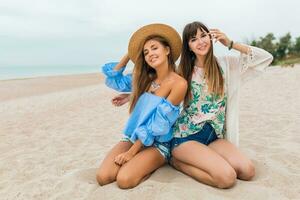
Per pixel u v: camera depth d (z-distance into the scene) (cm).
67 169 418
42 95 1477
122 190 312
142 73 352
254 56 351
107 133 618
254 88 1163
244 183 325
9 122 804
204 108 348
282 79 1359
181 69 352
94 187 333
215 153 329
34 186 359
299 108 750
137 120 352
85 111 905
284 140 492
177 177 338
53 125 730
